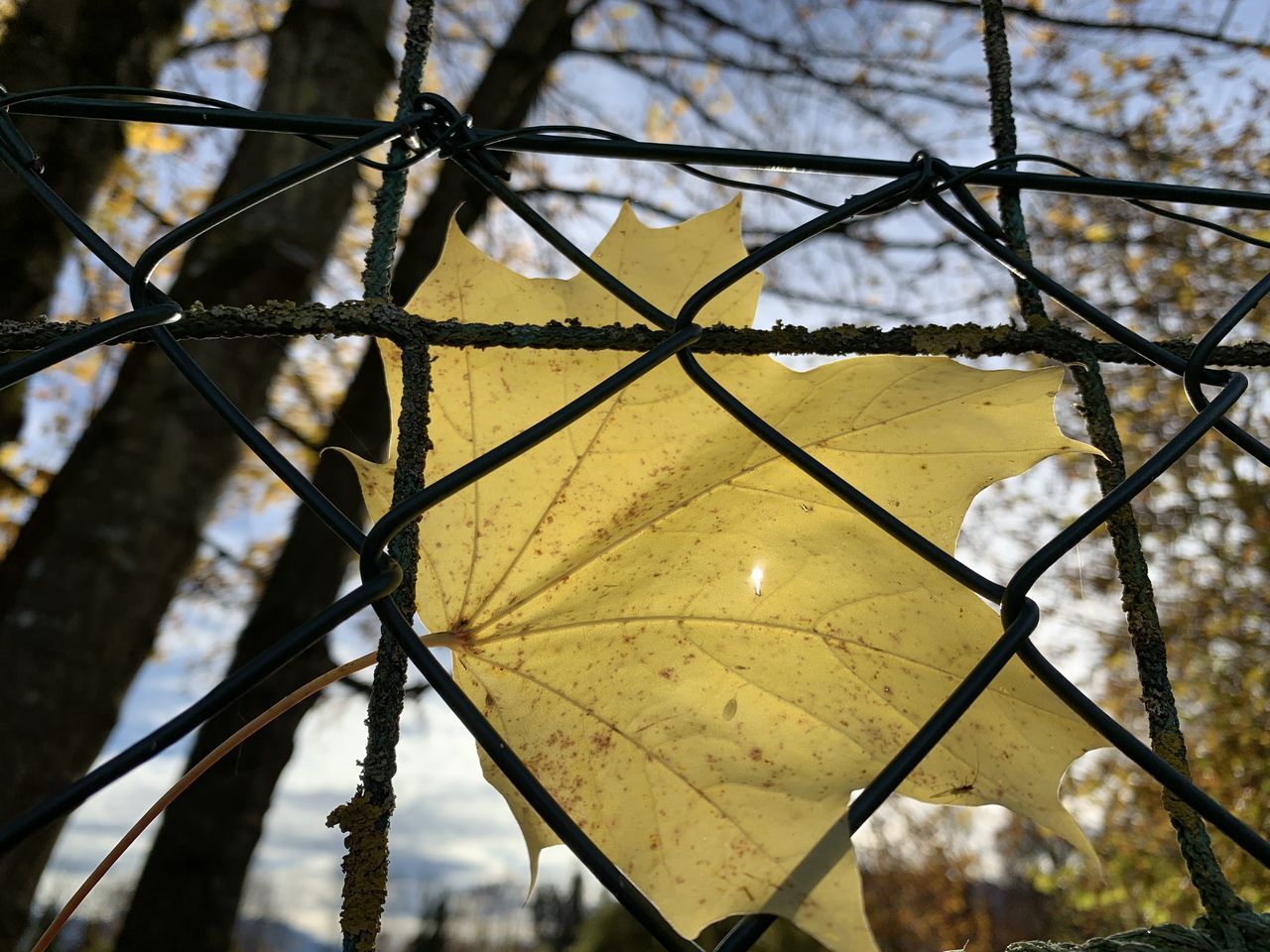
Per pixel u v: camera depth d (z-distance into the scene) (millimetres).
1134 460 1228
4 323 119
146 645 626
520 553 141
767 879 99
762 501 142
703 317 148
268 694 838
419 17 148
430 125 145
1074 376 145
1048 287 142
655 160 146
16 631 574
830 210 143
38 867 568
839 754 119
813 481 142
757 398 145
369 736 104
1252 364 141
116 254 125
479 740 99
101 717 591
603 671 130
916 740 106
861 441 142
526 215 143
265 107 701
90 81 553
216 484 661
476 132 143
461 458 142
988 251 146
